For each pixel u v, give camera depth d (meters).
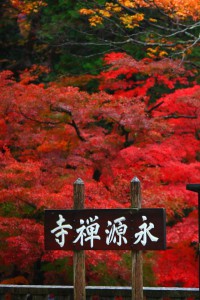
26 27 24.16
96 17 17.47
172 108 15.34
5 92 13.17
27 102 13.16
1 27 24.95
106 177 13.94
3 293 9.62
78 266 8.59
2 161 12.41
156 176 13.62
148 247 8.16
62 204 11.73
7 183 12.09
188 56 19.05
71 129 14.13
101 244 8.41
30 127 14.10
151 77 16.44
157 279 14.56
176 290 9.09
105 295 9.30
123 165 13.80
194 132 15.20
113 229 8.36
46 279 14.33
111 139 14.02
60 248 8.60
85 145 13.62
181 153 14.56
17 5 22.00
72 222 8.57
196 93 14.50
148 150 13.70
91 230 8.47
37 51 23.30
